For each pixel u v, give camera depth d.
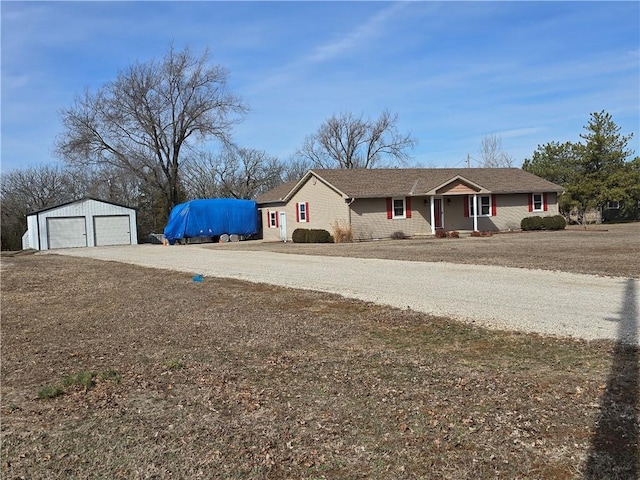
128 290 13.21
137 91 40.38
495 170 36.06
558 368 5.49
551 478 3.36
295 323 8.39
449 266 14.45
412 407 4.64
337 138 56.81
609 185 39.62
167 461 3.91
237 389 5.41
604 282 10.52
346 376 5.62
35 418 4.91
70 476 3.77
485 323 7.66
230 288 12.58
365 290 11.15
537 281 11.08
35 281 16.20
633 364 5.45
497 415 4.36
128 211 39.38
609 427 4.01
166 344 7.48
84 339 8.11
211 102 42.50
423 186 30.73
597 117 40.53
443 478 3.44
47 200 53.31
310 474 3.60
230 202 37.50
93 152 40.66
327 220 30.72
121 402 5.23
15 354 7.36
